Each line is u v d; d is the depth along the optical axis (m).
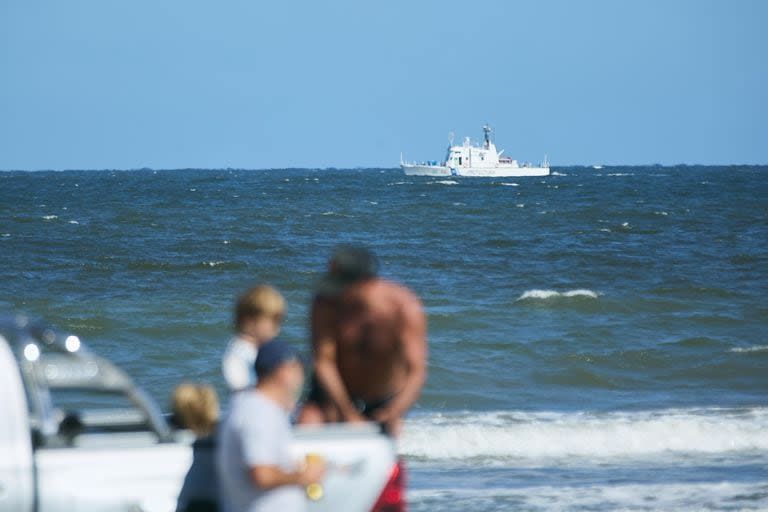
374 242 172.00
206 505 19.39
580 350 76.00
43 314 88.25
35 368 19.56
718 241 173.50
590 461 46.12
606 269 130.88
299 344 74.19
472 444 48.38
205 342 76.44
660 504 37.50
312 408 21.95
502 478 42.47
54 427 19.42
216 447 19.55
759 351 75.44
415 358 21.50
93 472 19.00
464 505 37.56
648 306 97.31
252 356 20.84
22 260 132.62
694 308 96.69
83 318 84.50
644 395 63.25
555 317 91.06
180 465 19.39
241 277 119.25
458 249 159.38
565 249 159.38
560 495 39.03
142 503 19.17
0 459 18.50
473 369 69.06
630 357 73.75
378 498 19.72
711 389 65.31
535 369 69.69
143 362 69.25
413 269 130.50
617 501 38.06
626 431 50.25
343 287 21.58
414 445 48.09
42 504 18.69
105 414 23.31
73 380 19.75
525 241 173.38
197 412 21.39
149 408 19.89
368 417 21.67
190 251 152.12
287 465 18.22
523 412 56.50
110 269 123.50
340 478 19.44
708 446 48.78
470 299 101.94
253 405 18.14
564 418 54.31
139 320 84.75
